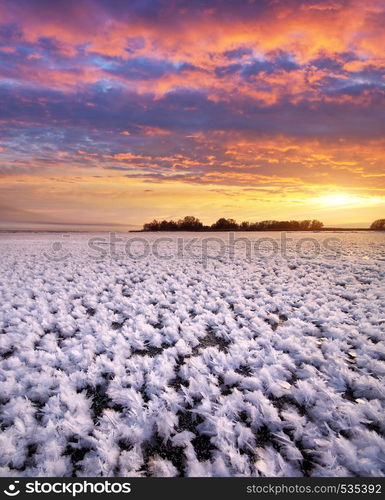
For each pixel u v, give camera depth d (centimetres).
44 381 249
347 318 393
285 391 235
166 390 236
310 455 182
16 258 984
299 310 427
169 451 186
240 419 208
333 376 257
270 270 765
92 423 201
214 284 600
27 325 374
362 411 211
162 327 390
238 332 350
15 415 211
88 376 255
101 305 460
